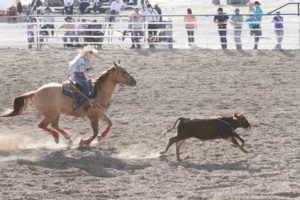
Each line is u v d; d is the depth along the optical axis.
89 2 37.94
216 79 22.00
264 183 10.92
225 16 28.03
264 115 17.17
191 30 27.59
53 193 10.26
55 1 39.12
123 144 14.32
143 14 28.97
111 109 18.22
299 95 19.80
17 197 9.95
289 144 13.98
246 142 14.18
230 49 27.02
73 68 14.02
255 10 29.17
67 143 14.53
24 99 14.04
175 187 10.70
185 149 13.69
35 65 24.23
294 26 31.66
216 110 17.94
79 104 14.01
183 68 23.61
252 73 22.81
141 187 10.70
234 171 11.88
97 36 27.11
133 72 23.03
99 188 10.62
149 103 18.95
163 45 28.66
